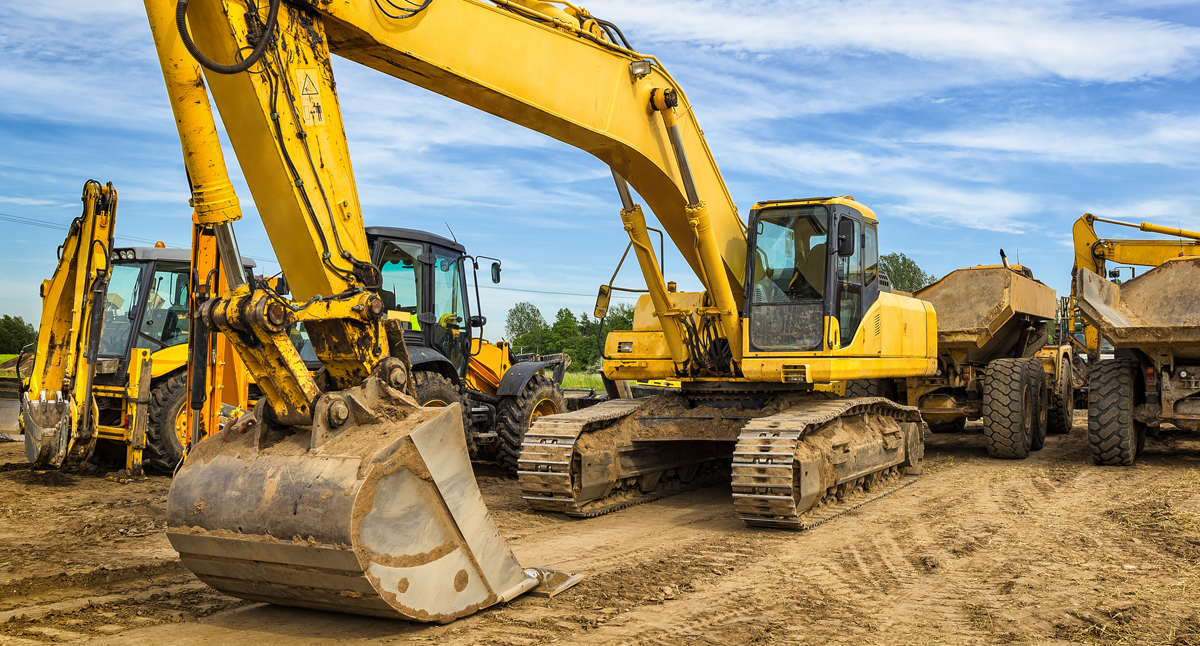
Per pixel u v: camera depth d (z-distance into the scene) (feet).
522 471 24.90
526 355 45.70
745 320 26.40
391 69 16.69
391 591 13.16
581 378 110.52
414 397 15.08
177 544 14.23
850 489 26.84
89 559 19.12
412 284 32.14
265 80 13.75
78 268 30.53
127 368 32.58
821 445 24.23
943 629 14.44
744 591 16.83
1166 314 35.94
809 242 26.40
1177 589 16.55
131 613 15.21
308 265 14.38
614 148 21.62
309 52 14.40
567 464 24.25
